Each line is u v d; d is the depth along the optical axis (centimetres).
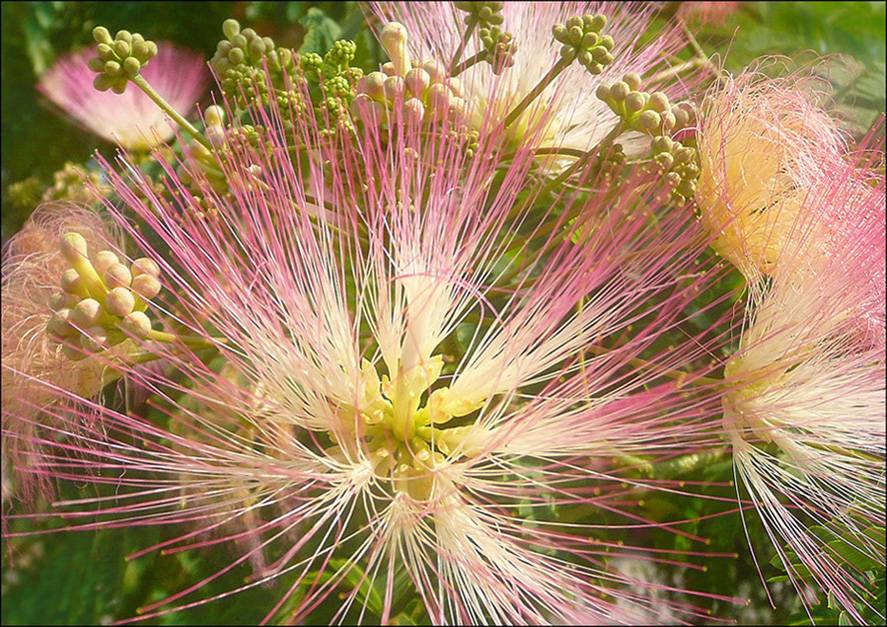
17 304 12
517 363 10
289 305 10
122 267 10
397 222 10
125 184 11
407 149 10
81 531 11
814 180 12
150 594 11
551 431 10
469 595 10
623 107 11
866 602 11
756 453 11
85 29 16
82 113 16
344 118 11
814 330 11
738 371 11
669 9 15
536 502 10
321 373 10
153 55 11
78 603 11
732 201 11
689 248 11
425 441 10
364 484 10
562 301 10
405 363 10
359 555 10
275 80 12
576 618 10
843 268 11
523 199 12
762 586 11
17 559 11
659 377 11
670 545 11
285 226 10
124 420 10
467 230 10
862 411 11
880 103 14
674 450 11
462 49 11
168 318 11
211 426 10
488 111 11
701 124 12
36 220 12
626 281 11
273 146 11
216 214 10
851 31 16
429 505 10
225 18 16
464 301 10
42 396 11
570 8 14
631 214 10
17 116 16
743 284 12
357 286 10
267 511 11
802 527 11
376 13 14
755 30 15
